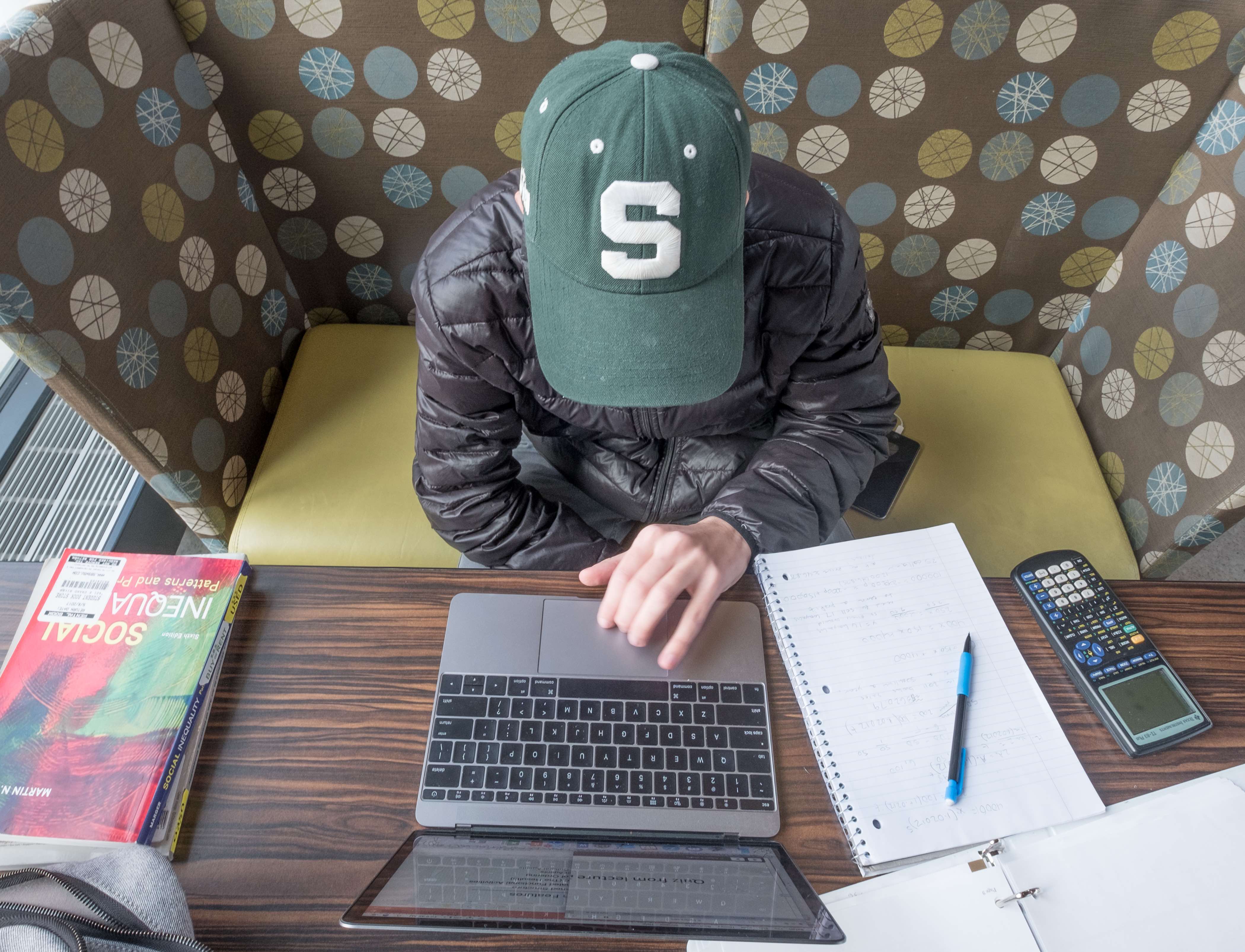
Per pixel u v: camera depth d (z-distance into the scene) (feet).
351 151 3.62
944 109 3.36
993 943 1.71
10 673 2.03
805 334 2.81
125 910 1.51
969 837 1.86
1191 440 3.28
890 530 3.62
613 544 3.28
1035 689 2.10
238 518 3.64
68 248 2.64
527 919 1.59
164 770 1.88
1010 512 3.66
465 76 3.38
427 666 2.16
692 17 3.26
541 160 1.95
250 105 3.47
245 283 3.72
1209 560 4.79
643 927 1.61
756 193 2.55
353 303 4.29
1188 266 3.34
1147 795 1.92
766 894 1.70
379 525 3.60
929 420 3.95
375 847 1.87
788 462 2.96
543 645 2.20
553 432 3.40
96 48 2.77
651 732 2.05
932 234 3.80
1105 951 1.69
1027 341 4.24
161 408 3.13
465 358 2.75
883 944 1.72
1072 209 3.63
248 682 2.11
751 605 2.30
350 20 3.20
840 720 2.05
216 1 3.15
